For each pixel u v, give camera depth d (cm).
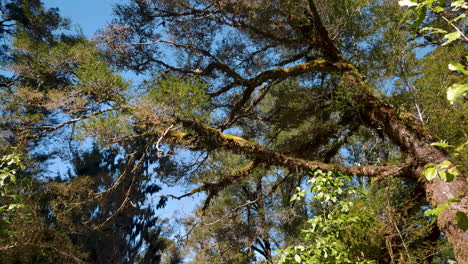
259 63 720
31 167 671
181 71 671
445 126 498
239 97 724
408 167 493
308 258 343
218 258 1017
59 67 534
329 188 438
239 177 590
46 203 836
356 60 635
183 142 486
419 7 138
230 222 970
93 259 1196
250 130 755
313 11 621
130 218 1295
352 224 390
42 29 735
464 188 414
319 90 691
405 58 553
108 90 427
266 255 1070
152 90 418
